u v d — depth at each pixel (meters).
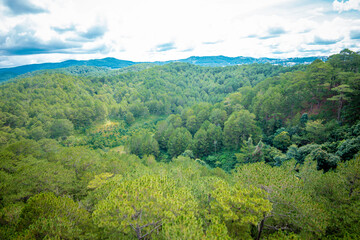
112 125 103.94
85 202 17.20
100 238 12.80
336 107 45.19
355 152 26.00
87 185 22.77
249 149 43.44
